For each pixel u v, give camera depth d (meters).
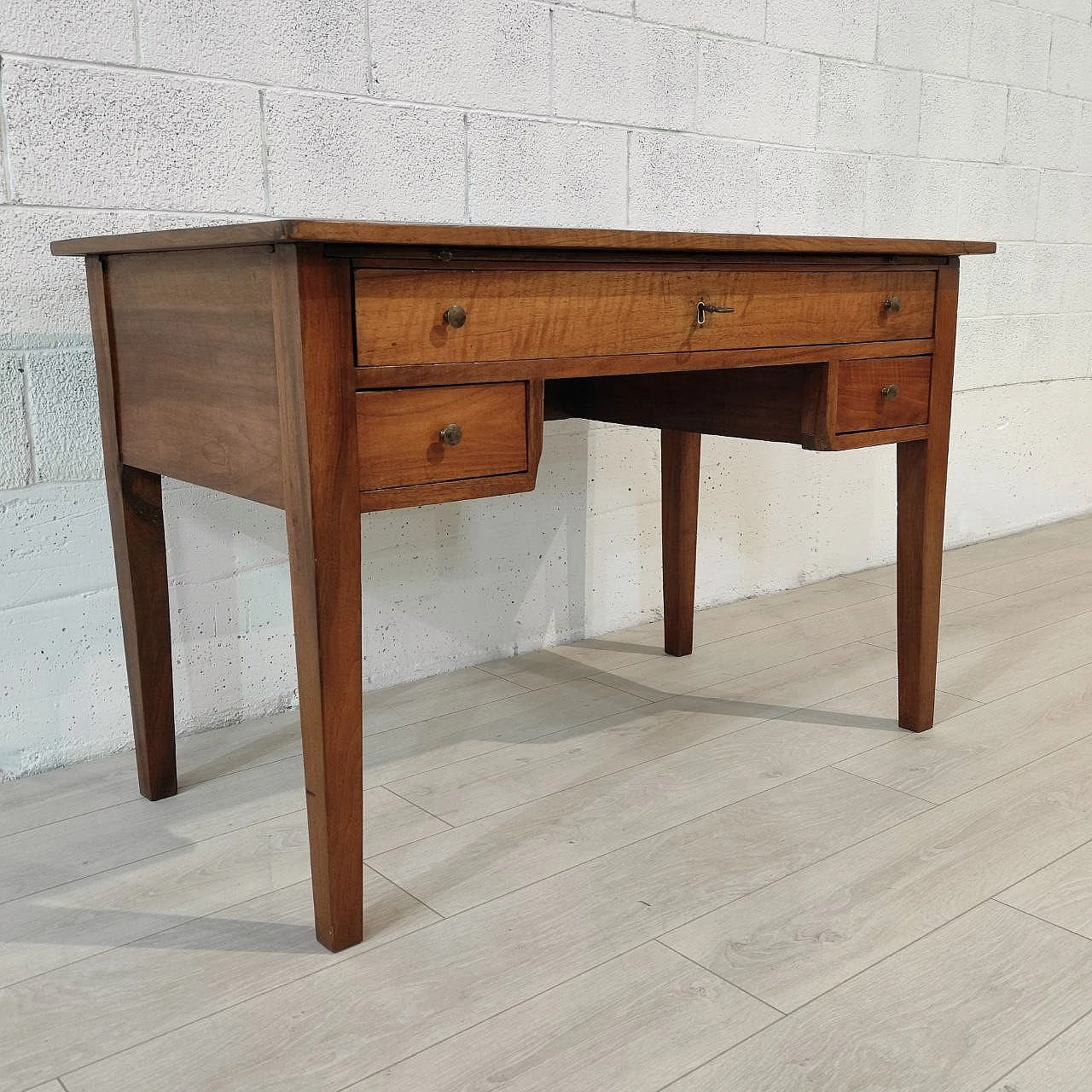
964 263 2.89
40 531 1.61
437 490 1.17
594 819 1.48
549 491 2.16
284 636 1.87
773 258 1.42
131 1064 1.01
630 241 1.22
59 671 1.65
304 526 1.10
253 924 1.24
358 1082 0.98
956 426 2.98
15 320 1.54
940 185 2.77
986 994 1.10
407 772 1.63
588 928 1.22
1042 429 3.24
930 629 1.73
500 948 1.19
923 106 2.68
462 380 1.17
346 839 1.17
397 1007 1.09
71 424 1.61
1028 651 2.16
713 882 1.32
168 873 1.36
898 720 1.79
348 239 1.03
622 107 2.12
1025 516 3.26
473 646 2.11
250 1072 1.00
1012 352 3.08
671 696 1.94
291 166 1.74
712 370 1.72
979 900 1.27
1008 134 2.90
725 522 2.47
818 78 2.44
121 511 1.47
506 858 1.38
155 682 1.52
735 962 1.15
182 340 1.27
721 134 2.29
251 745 1.75
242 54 1.66
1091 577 2.71
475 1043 1.03
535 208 2.04
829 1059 1.00
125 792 1.59
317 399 1.07
